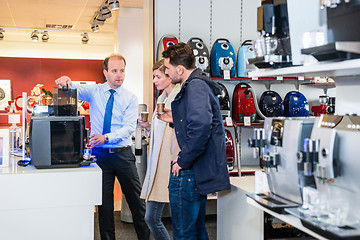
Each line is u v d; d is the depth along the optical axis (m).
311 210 1.58
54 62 11.46
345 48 1.40
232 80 5.18
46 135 2.61
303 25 1.75
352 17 1.41
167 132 3.15
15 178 2.45
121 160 3.44
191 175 2.52
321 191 1.63
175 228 2.61
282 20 1.79
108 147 3.41
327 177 1.57
